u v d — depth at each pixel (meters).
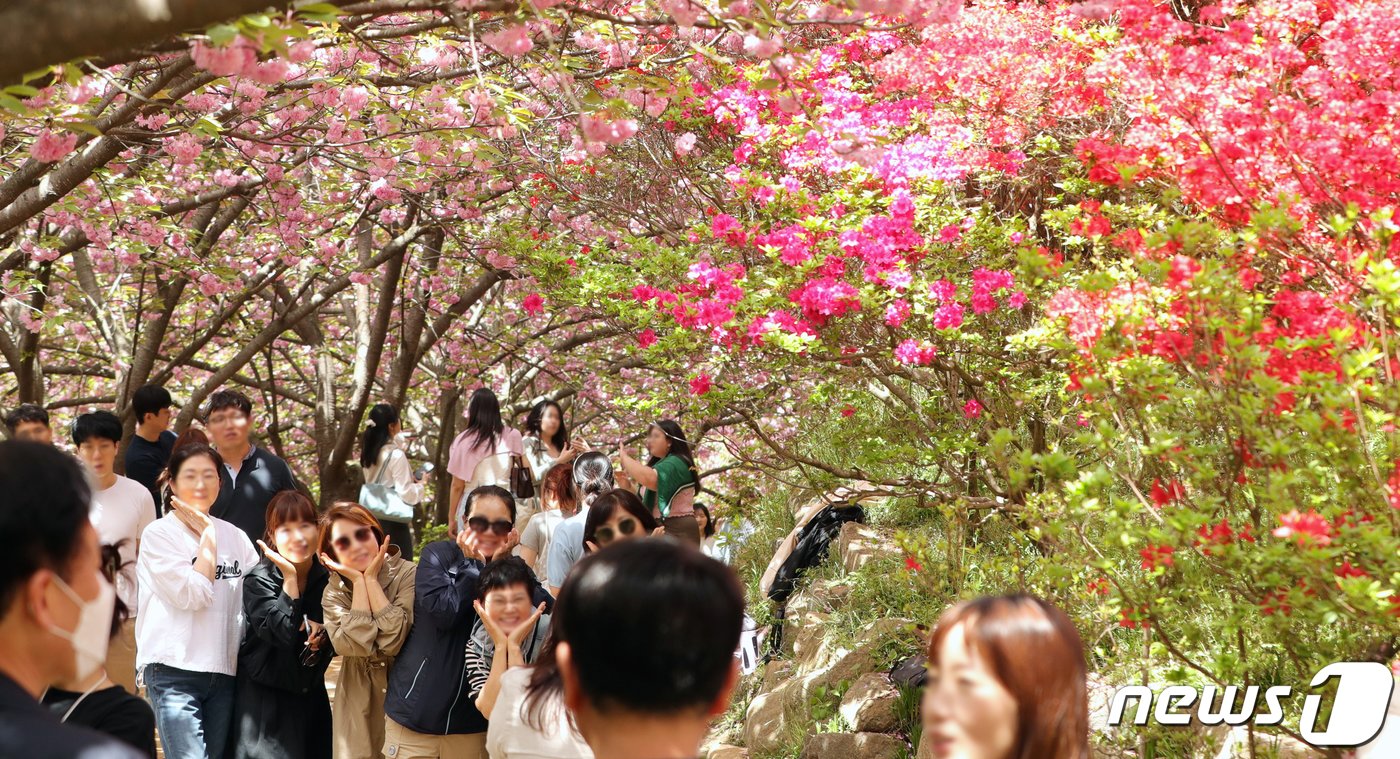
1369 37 5.04
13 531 1.95
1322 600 3.70
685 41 7.59
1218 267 4.11
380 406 11.19
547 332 16.27
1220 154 4.94
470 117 7.42
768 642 9.46
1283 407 3.84
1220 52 5.37
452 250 14.93
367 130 8.84
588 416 21.50
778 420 13.05
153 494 8.43
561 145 10.05
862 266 6.85
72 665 2.07
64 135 5.56
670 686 2.08
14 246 12.02
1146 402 4.23
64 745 1.84
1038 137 7.21
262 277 13.63
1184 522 3.83
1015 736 2.43
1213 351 4.04
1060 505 4.54
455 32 6.70
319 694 6.23
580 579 2.16
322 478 16.94
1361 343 4.18
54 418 20.81
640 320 7.37
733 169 7.70
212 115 7.21
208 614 6.00
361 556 5.83
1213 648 5.21
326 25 5.21
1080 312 4.45
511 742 3.80
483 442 10.01
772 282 6.78
